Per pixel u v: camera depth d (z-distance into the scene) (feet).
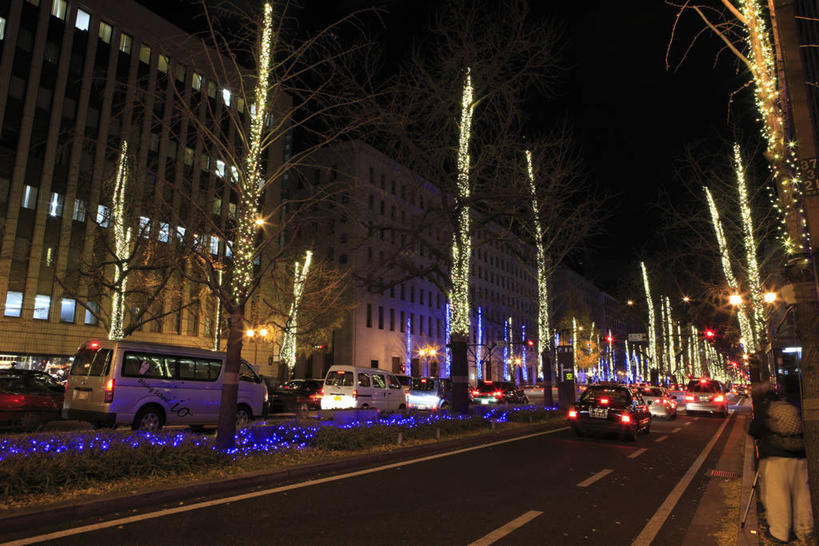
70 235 117.50
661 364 213.25
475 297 240.12
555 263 73.10
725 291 81.97
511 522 21.03
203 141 36.70
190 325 132.46
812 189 15.64
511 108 52.39
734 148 64.64
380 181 168.55
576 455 39.86
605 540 19.26
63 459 23.11
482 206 57.52
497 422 56.80
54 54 119.55
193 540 17.75
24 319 110.63
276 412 71.77
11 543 17.15
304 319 122.01
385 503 23.52
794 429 18.44
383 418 50.37
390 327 197.67
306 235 62.59
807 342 16.01
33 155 114.73
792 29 16.66
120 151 55.62
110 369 43.11
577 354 220.02
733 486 29.17
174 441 30.30
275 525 19.77
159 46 38.52
